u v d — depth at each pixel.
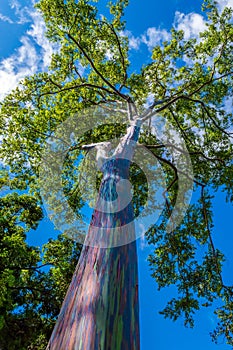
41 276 10.10
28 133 9.84
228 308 9.02
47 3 9.77
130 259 2.55
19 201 10.68
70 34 10.36
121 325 1.93
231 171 10.25
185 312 9.07
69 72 11.28
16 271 9.33
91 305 1.97
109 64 11.15
